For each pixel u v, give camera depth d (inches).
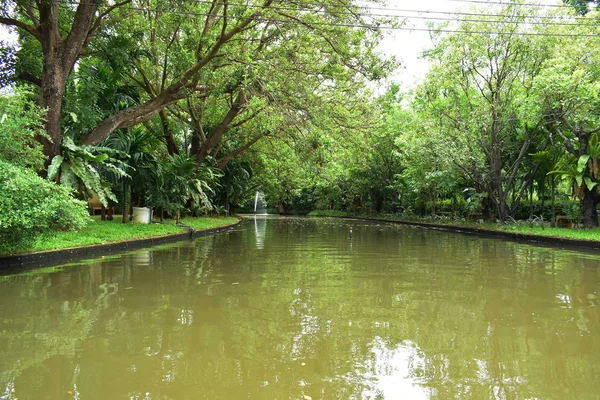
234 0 474.3
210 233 644.1
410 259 350.6
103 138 448.1
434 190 986.1
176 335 146.1
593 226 600.1
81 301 192.5
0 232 260.2
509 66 695.7
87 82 456.1
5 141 295.4
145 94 698.8
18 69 478.6
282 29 463.5
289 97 517.0
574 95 516.7
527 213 878.4
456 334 151.0
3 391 103.0
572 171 589.3
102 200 396.8
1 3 394.3
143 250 393.7
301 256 364.8
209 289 221.3
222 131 677.3
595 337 148.9
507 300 203.5
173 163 601.6
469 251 418.0
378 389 106.6
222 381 110.3
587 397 103.6
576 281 253.4
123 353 129.1
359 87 643.5
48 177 349.1
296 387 107.4
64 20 496.1
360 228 832.9
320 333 150.4
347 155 861.8
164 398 100.7
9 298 197.0
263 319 166.7
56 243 330.6
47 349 131.8
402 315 175.0
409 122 1045.2
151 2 494.0
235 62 487.2
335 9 433.4
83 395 101.5
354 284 239.3
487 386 109.2
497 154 740.0
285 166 1195.9
